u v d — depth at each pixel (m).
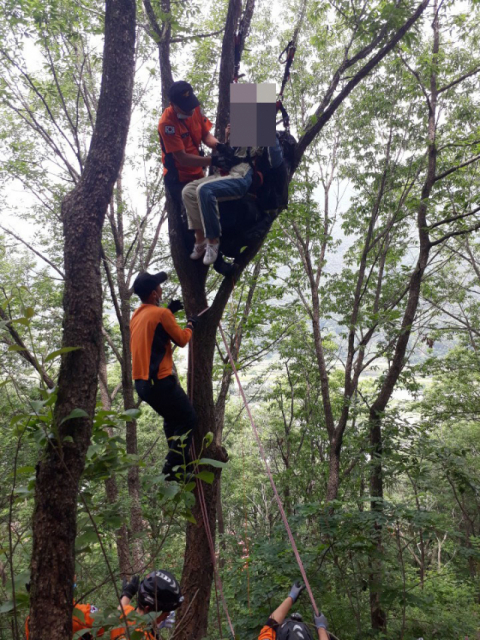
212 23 10.09
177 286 11.01
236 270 3.73
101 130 2.28
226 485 18.69
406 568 8.45
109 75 2.37
